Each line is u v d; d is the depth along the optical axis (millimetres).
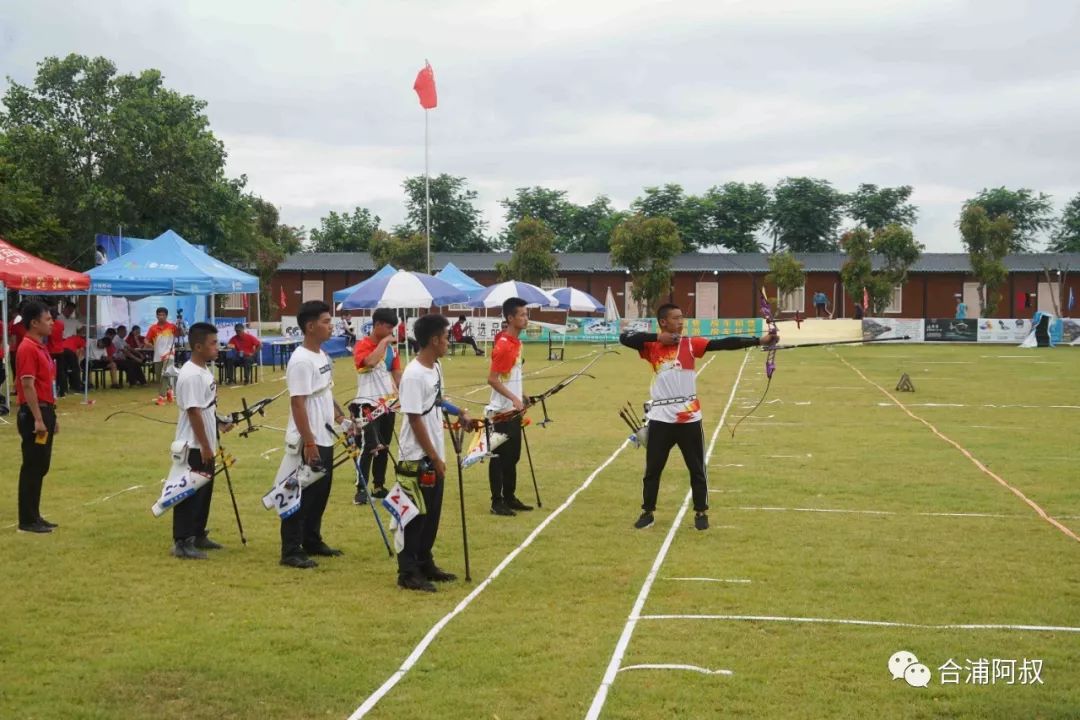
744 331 46562
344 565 7641
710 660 5547
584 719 4793
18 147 31172
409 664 5504
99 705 4961
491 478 9383
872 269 52812
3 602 6621
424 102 34000
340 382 25266
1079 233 68250
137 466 11945
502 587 6996
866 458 12531
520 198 70250
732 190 68250
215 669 5418
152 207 32938
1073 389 22375
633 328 46188
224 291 22703
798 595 6742
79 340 21094
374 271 53406
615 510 9578
